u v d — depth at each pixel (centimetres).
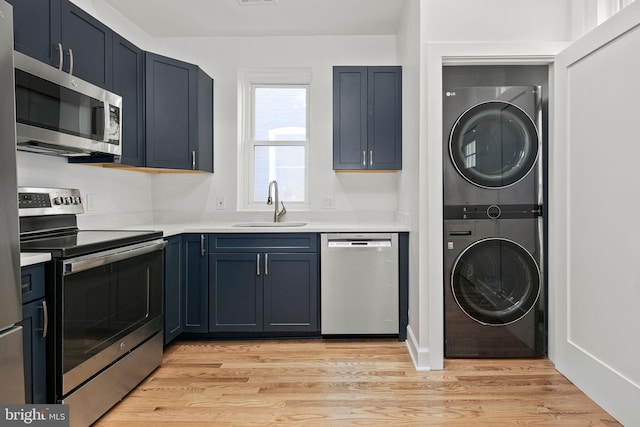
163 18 313
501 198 246
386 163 305
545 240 248
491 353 251
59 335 158
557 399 201
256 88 354
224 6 295
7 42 127
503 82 249
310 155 346
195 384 219
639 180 170
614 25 183
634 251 173
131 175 319
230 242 287
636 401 171
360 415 186
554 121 235
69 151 218
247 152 355
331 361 250
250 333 293
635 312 173
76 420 166
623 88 179
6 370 131
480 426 177
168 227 295
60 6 202
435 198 237
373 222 343
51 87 186
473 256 248
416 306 250
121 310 198
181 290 285
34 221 204
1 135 125
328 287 284
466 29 235
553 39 235
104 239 191
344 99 304
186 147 306
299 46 346
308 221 346
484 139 246
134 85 270
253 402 199
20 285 133
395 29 333
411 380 222
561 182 228
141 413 189
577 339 214
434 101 235
